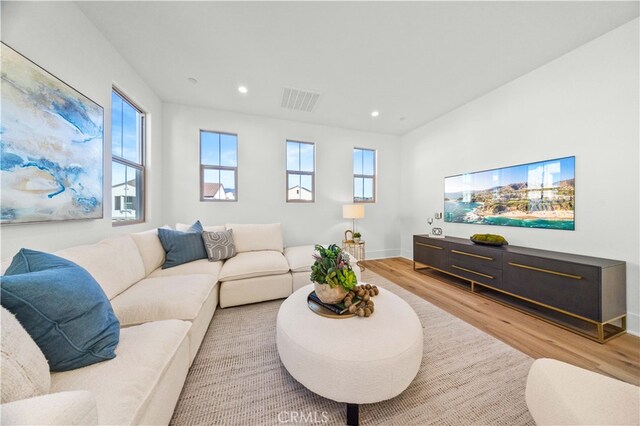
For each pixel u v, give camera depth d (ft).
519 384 4.19
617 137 6.13
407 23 5.96
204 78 8.48
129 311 4.30
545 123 7.66
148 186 9.12
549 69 7.54
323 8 5.50
